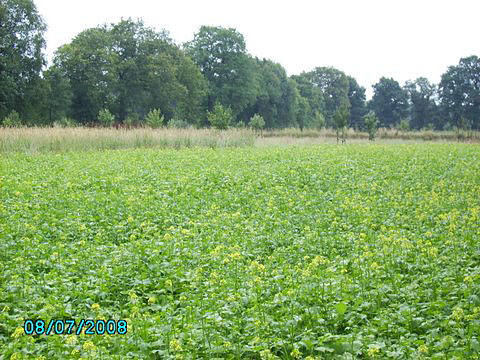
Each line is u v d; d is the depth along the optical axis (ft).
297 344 16.74
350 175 56.24
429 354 16.15
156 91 196.34
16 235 29.91
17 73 159.33
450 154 77.87
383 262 24.95
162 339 17.47
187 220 35.94
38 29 165.07
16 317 19.07
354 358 16.10
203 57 242.37
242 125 150.41
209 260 26.05
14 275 22.39
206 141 97.19
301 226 34.12
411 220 34.09
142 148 86.02
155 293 22.75
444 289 20.89
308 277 22.13
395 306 19.79
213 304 20.27
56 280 22.82
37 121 167.12
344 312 19.26
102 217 35.94
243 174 56.13
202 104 241.76
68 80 180.55
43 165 61.46
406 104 322.75
